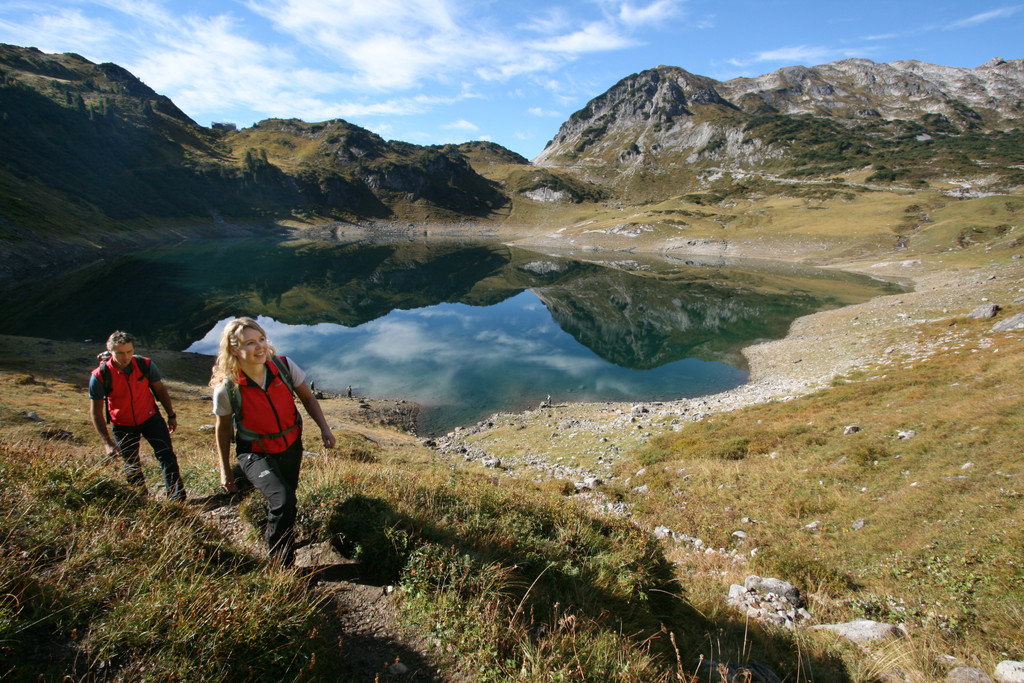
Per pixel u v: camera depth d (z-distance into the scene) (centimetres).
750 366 4216
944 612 691
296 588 414
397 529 532
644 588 601
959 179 19475
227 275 9869
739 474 1541
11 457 551
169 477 686
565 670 379
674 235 16512
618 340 5588
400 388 3953
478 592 463
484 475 1204
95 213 13612
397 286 9900
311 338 5672
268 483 460
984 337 2605
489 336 5891
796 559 925
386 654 398
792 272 10281
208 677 312
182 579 377
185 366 3916
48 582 352
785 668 534
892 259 9994
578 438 2502
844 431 1662
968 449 1248
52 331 5188
